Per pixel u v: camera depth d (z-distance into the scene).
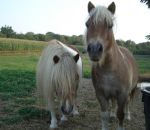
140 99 8.72
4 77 13.29
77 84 5.87
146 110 4.76
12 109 7.79
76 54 5.73
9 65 23.86
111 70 5.07
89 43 4.47
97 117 7.01
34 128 6.23
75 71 5.54
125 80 5.22
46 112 7.21
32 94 9.91
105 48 4.66
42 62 6.25
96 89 5.40
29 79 13.17
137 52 38.84
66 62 5.46
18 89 10.45
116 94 5.32
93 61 4.66
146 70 18.02
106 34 4.58
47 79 5.74
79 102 8.65
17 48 45.56
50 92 5.80
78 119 6.82
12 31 74.25
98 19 4.58
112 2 5.12
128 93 5.39
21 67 22.05
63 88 5.33
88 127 6.27
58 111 7.37
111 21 4.66
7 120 6.70
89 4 5.22
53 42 6.38
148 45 39.16
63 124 6.42
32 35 71.62
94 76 5.31
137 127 6.27
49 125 6.40
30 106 8.04
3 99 8.98
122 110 5.39
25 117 6.85
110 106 7.64
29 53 46.56
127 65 5.34
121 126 5.52
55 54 5.74
